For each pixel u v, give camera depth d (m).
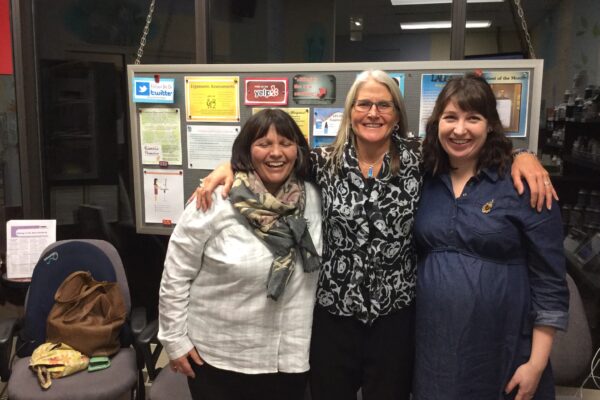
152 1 2.18
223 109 1.90
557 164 2.33
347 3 3.46
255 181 1.31
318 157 1.38
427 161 1.30
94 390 1.65
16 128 2.47
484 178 1.23
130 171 2.66
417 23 3.67
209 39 2.19
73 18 2.54
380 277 1.28
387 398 1.34
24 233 2.19
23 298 2.48
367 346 1.33
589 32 2.27
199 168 1.95
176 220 1.99
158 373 1.81
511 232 1.18
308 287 1.34
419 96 1.76
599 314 2.28
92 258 2.00
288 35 3.01
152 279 2.70
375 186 1.28
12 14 2.37
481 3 2.93
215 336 1.34
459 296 1.19
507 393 1.22
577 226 2.31
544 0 2.54
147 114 1.96
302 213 1.34
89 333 1.80
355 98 1.30
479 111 1.18
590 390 2.24
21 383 1.67
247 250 1.29
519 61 1.69
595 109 2.28
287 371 1.34
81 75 2.59
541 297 1.19
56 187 2.58
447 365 1.20
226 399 1.39
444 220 1.24
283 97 1.84
